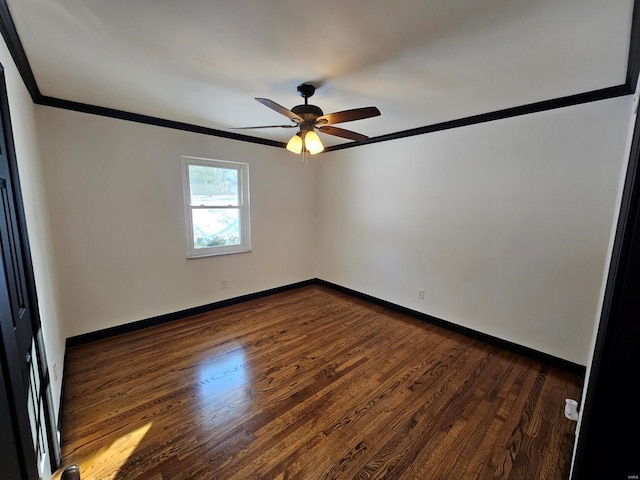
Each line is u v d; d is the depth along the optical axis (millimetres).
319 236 4840
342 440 1746
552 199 2488
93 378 2301
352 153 4148
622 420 677
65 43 1638
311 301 4156
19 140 1620
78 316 2795
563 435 1790
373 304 4055
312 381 2307
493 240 2867
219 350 2760
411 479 1516
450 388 2234
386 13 1370
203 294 3664
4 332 878
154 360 2572
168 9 1354
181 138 3270
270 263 4340
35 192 1981
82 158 2693
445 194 3199
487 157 2844
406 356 2699
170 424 1847
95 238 2826
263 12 1376
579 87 2158
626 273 631
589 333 2375
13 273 1161
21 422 954
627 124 2104
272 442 1724
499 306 2871
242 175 3908
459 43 1618
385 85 2178
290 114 2090
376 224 3951
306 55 1766
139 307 3156
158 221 3203
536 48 1654
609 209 2227
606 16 1364
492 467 1584
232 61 1842
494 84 2141
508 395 2160
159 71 1986
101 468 1543
